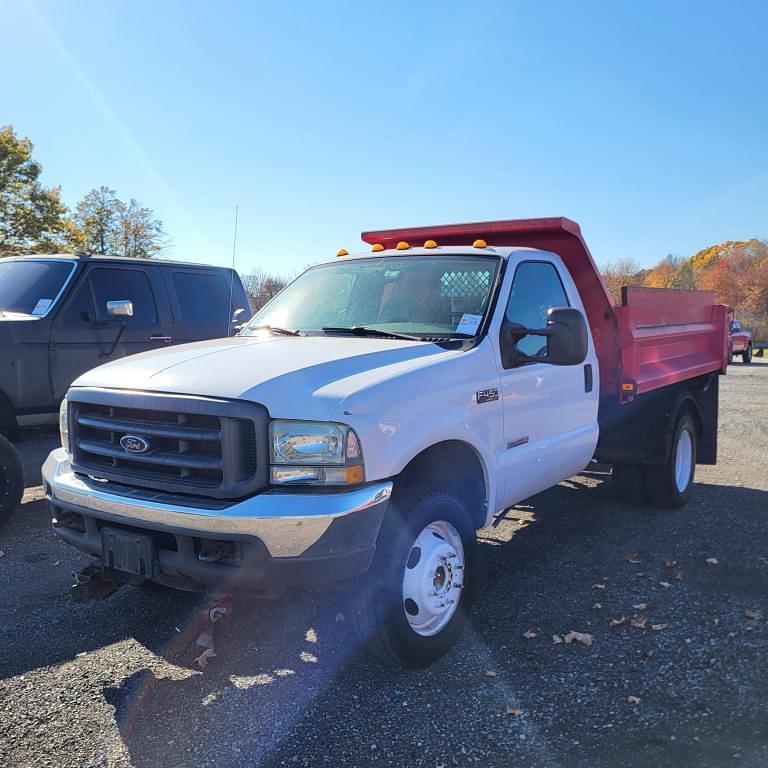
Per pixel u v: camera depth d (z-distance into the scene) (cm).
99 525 360
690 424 679
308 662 383
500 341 433
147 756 302
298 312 498
